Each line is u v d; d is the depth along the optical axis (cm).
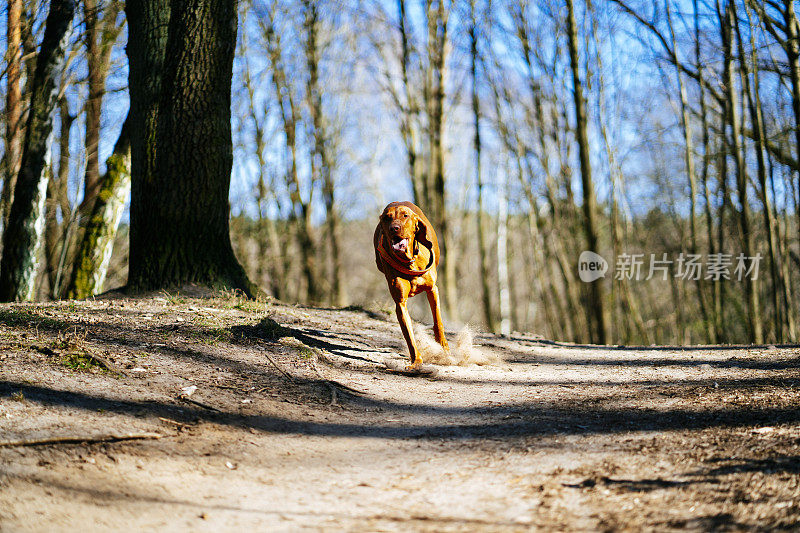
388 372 688
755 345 988
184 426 459
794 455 374
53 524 303
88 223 1227
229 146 1052
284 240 2991
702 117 1838
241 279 1057
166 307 864
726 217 2136
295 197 2670
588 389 627
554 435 457
